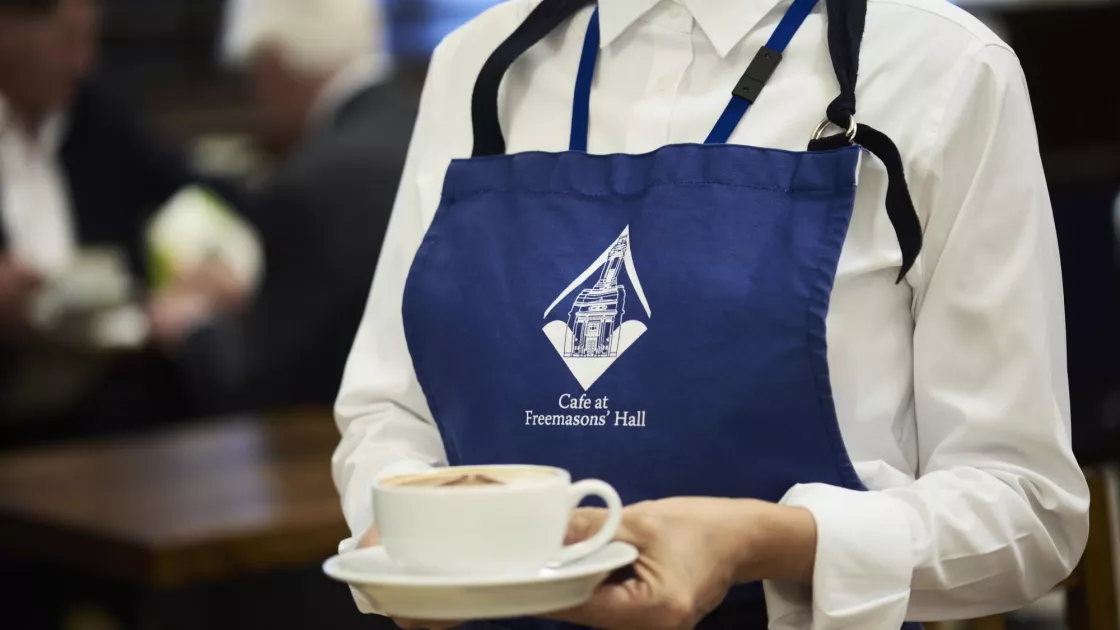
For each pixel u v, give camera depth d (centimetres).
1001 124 151
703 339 146
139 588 406
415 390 176
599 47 169
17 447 523
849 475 146
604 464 149
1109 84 291
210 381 568
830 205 146
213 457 395
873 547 142
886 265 151
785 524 139
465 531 117
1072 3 294
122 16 763
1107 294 245
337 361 484
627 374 148
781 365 144
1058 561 153
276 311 488
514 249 158
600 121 168
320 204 479
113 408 545
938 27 155
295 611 398
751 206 148
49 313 518
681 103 164
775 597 149
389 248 183
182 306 567
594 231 155
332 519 315
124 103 609
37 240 565
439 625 126
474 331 157
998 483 149
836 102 151
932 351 154
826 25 159
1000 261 150
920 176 152
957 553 146
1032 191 151
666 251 149
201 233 584
